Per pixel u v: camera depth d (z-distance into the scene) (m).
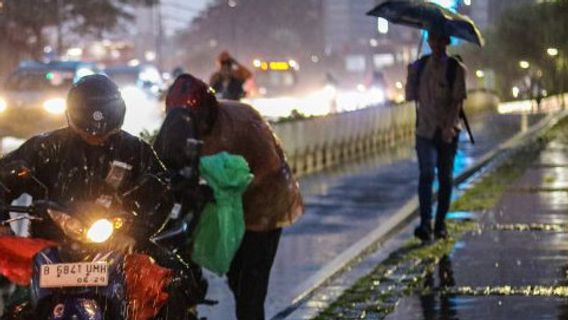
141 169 6.77
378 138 28.59
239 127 8.77
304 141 22.52
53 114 31.81
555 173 21.05
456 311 10.02
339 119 25.02
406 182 20.66
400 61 79.19
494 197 17.70
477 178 20.75
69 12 76.56
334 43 113.56
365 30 112.88
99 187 6.69
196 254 8.38
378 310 10.13
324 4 116.44
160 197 6.80
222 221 8.34
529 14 49.38
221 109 8.81
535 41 48.75
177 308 6.96
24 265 6.30
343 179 21.30
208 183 8.35
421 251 12.98
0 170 6.64
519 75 57.56
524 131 33.03
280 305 10.42
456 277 11.46
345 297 10.71
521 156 24.84
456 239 13.77
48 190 6.75
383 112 29.12
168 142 8.30
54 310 6.19
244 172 8.41
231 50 121.50
